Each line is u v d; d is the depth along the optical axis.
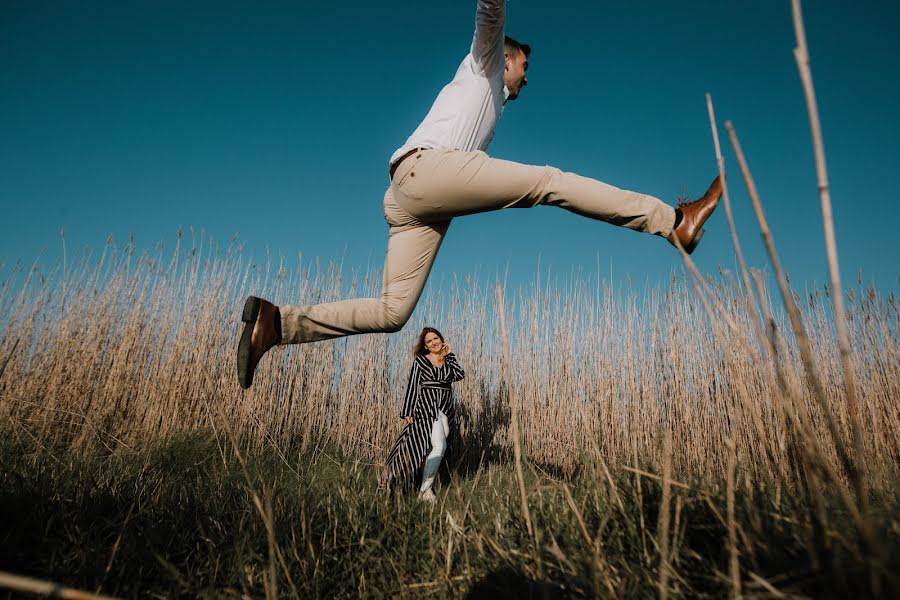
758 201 1.03
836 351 4.36
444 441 3.80
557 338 5.52
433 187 1.87
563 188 1.78
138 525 1.81
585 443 4.65
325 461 4.73
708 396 4.33
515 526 1.66
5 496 1.83
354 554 1.79
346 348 5.77
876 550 0.84
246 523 1.92
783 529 1.20
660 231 1.75
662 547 1.13
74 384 4.77
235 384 5.25
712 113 1.24
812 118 0.93
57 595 0.81
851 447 3.76
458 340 5.96
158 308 5.35
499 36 1.93
